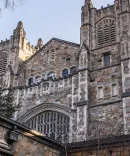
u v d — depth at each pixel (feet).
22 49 204.33
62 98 163.32
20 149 68.90
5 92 175.11
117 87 151.33
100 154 75.97
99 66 163.53
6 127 66.18
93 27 179.63
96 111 150.30
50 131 159.33
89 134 144.66
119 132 137.69
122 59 153.17
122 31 163.12
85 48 168.14
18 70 191.72
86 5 187.93
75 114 154.30
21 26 212.23
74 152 80.07
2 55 209.05
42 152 75.36
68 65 178.19
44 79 181.98
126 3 171.94
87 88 156.04
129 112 137.80
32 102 171.22
